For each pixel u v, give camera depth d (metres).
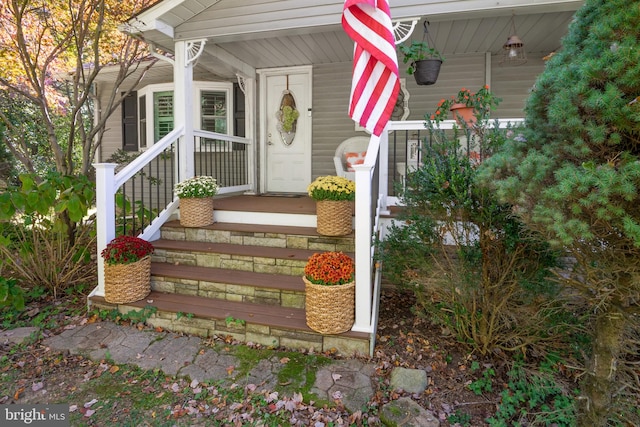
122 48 5.73
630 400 2.00
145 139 7.15
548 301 2.36
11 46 5.38
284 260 3.41
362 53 2.78
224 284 3.27
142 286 3.31
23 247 3.77
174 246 3.80
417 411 2.03
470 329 2.72
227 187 5.40
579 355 2.40
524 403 2.18
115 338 2.94
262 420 2.07
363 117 2.78
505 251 2.41
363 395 2.22
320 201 3.58
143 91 6.99
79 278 4.05
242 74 5.72
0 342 2.87
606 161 1.53
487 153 2.44
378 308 3.20
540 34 4.41
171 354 2.71
